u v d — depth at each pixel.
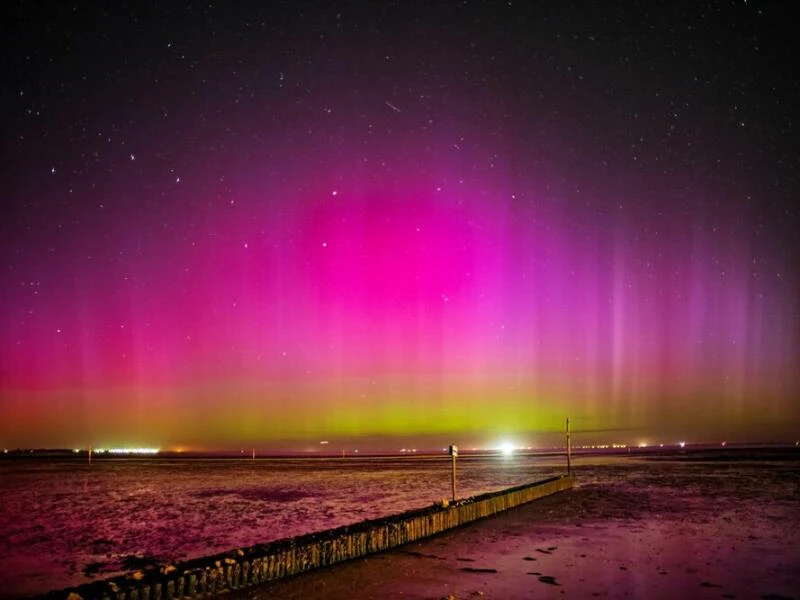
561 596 9.12
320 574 10.36
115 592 8.00
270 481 31.69
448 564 11.11
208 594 9.07
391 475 34.47
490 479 31.09
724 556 11.79
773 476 29.69
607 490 23.62
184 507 21.77
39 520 18.94
